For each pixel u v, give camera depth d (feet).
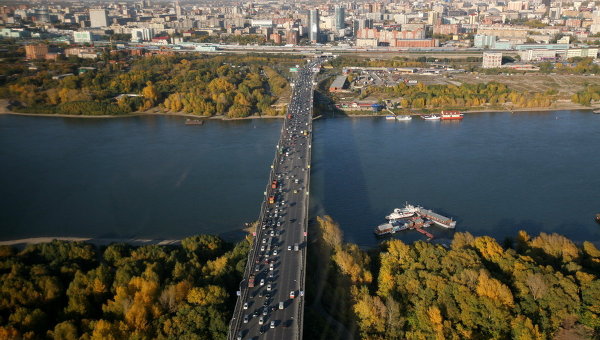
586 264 643.45
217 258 650.02
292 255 641.40
